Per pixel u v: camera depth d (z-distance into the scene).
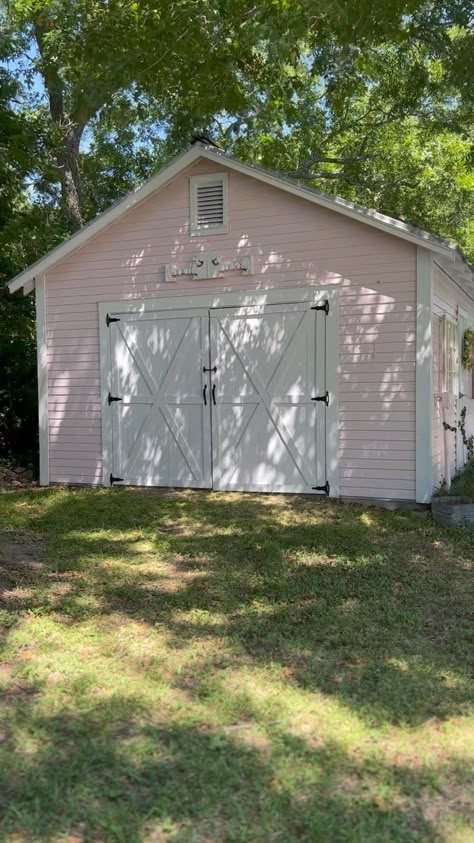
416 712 3.36
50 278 9.73
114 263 9.34
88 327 9.55
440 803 2.68
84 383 9.62
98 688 3.57
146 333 9.24
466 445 10.61
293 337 8.50
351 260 8.17
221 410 8.90
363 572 5.69
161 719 3.26
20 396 11.90
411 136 18.98
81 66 10.84
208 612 4.75
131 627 4.45
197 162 8.80
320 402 8.40
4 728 3.18
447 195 19.09
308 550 6.35
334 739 3.09
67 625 4.48
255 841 2.45
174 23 9.05
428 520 7.45
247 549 6.39
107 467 9.52
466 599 5.09
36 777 2.78
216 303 8.84
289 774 2.81
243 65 11.43
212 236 8.81
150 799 2.66
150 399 9.25
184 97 12.66
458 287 10.20
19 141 11.95
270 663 3.90
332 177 18.48
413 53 13.12
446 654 4.09
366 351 8.16
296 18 7.40
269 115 13.88
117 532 7.09
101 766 2.86
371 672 3.80
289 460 8.59
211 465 8.98
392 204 19.14
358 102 17.52
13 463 11.55
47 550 6.38
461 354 10.93
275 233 8.52
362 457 8.23
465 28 9.16
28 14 14.16
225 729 3.19
